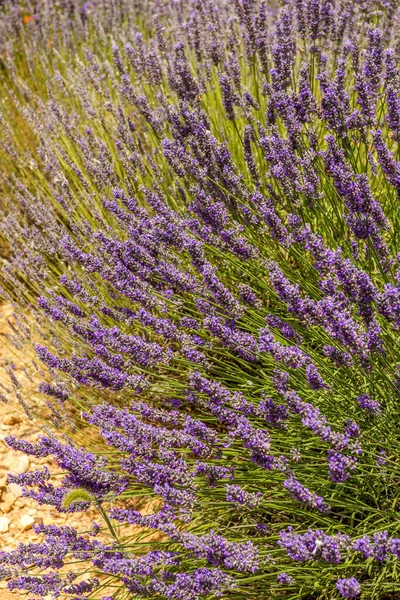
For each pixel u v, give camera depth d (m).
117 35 5.77
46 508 3.01
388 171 2.38
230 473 2.07
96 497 2.05
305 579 2.07
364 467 2.20
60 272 3.95
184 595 1.83
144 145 4.31
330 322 1.98
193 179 3.09
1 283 4.27
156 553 2.02
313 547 1.71
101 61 6.07
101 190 3.74
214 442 2.05
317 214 2.94
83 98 4.08
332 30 3.83
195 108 3.33
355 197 2.25
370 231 2.28
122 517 2.05
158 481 1.99
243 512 2.39
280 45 3.22
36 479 2.20
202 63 4.28
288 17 3.25
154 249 2.65
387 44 3.92
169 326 2.37
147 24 6.05
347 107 2.76
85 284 3.48
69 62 6.01
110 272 2.60
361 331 1.99
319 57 3.71
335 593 2.14
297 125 2.88
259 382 2.76
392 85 2.66
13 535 2.88
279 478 2.26
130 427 2.04
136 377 2.29
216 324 2.13
